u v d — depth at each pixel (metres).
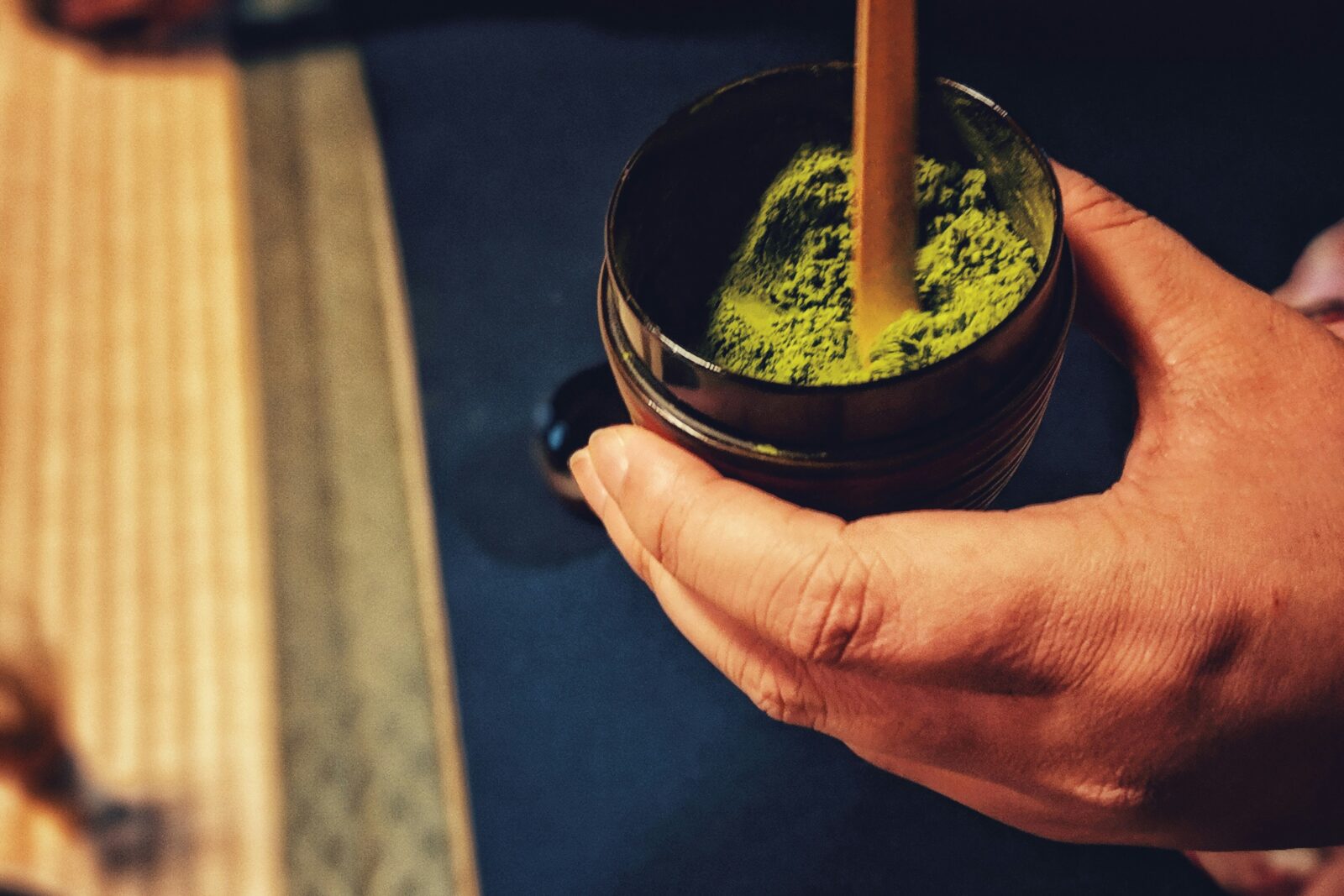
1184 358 0.31
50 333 0.51
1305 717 0.29
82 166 0.56
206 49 0.59
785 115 0.30
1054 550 0.29
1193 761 0.30
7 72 0.60
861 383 0.26
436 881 0.40
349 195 0.53
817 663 0.30
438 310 0.49
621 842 0.40
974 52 0.51
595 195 0.51
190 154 0.56
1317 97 0.48
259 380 0.49
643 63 0.55
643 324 0.27
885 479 0.28
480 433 0.46
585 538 0.44
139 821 0.42
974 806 0.34
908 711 0.31
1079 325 0.33
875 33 0.27
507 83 0.55
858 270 0.28
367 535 0.45
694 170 0.30
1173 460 0.30
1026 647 0.29
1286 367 0.31
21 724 0.41
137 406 0.49
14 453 0.48
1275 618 0.29
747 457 0.28
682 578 0.30
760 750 0.41
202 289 0.52
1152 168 0.47
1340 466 0.30
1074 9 0.51
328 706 0.43
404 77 0.56
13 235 0.54
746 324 0.30
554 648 0.42
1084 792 0.31
